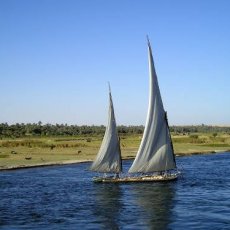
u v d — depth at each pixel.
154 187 51.19
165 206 38.97
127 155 101.38
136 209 38.00
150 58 55.84
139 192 47.75
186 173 65.00
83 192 48.50
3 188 52.16
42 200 43.41
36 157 94.62
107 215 35.75
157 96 55.97
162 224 32.25
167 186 51.72
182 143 145.50
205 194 45.16
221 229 30.47
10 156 95.75
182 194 45.56
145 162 55.62
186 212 36.06
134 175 64.12
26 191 49.62
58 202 42.19
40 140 148.12
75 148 118.81
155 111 55.66
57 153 104.69
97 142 139.75
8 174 67.75
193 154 109.88
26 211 37.78
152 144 55.69
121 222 33.22
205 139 159.12
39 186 53.66
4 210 38.31
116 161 56.38
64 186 53.50
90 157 95.94
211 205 38.84
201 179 57.59
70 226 32.22
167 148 56.19
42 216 35.66
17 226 32.41
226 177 59.53
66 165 82.44
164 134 56.16
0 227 32.16
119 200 42.84
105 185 53.78
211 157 98.50
